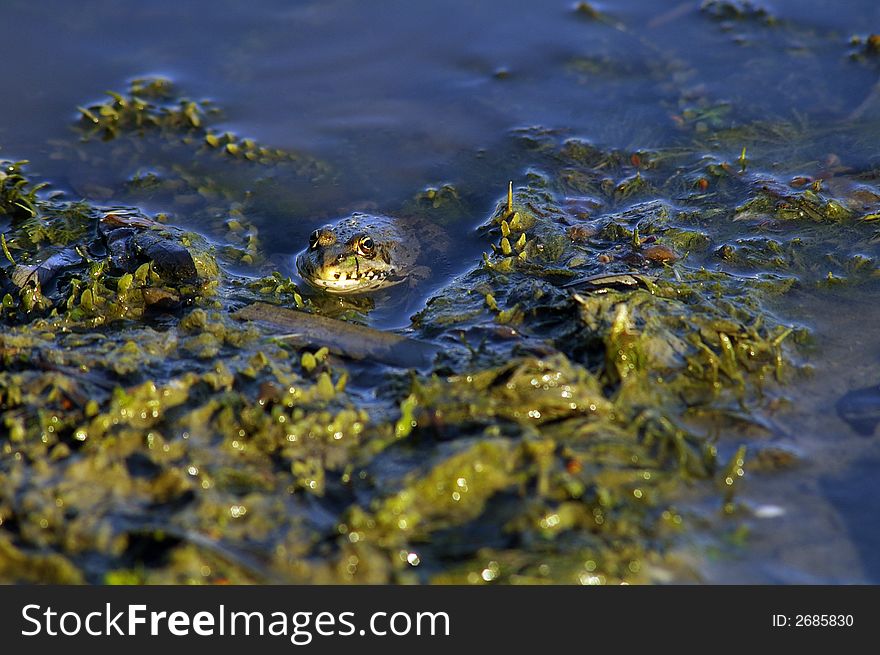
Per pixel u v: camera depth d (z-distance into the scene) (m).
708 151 7.21
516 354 4.71
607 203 6.71
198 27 8.73
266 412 4.36
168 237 6.16
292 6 9.03
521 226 6.32
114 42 8.48
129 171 7.13
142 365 4.78
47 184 6.93
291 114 7.78
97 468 3.99
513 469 4.02
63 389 4.43
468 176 7.07
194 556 3.62
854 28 8.49
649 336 4.80
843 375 4.88
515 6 9.03
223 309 5.53
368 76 8.20
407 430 4.29
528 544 3.71
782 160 7.01
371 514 3.79
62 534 3.74
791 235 6.18
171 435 4.24
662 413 4.50
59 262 5.96
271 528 3.80
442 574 3.63
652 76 8.12
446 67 8.31
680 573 3.70
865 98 7.63
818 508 4.03
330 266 5.84
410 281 5.97
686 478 4.13
